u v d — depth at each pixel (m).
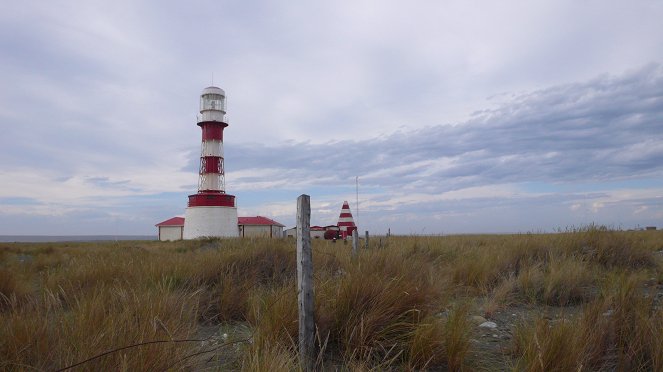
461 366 4.36
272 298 5.72
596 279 8.73
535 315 5.55
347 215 31.06
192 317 5.79
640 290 6.57
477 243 17.36
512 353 4.82
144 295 5.34
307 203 4.57
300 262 4.50
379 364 4.29
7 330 3.95
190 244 23.78
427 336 4.63
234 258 9.05
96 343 3.63
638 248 11.49
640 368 4.00
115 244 25.16
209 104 50.50
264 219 59.47
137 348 3.55
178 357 3.74
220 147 50.28
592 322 4.75
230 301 6.62
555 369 3.86
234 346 4.90
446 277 8.17
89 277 8.02
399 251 8.81
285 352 4.09
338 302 5.30
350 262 7.41
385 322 5.03
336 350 4.91
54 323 4.33
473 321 5.70
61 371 3.22
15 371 3.35
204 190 48.81
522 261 10.22
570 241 11.78
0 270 7.63
